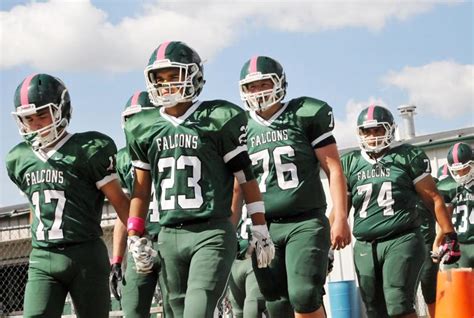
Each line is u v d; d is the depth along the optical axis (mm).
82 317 7074
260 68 7785
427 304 12367
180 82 6355
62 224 6934
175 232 6312
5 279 17172
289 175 7695
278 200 7656
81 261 6953
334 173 7637
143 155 6574
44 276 6977
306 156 7730
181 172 6324
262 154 7801
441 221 9852
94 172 7008
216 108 6438
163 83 6383
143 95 8883
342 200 7492
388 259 9391
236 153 6398
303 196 7637
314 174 7754
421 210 12445
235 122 6387
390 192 9516
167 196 6348
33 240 7043
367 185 9625
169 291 6441
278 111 7922
